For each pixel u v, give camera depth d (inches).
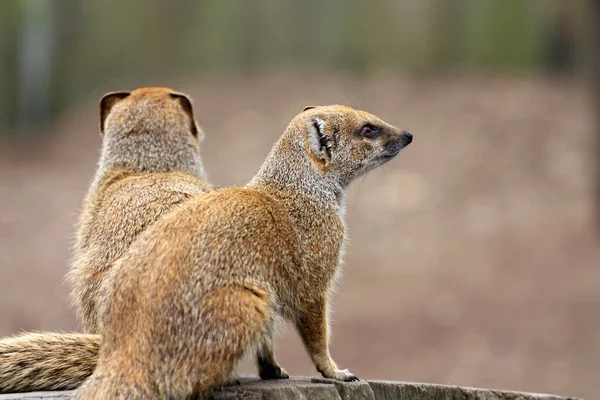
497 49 1309.1
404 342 597.0
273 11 1376.7
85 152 1067.3
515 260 728.3
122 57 1314.0
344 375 241.9
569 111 1045.2
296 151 256.1
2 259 741.9
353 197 876.0
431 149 965.2
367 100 1105.4
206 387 206.2
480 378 543.5
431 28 1318.9
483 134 991.0
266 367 245.3
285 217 237.8
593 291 651.5
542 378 535.8
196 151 333.7
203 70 1349.7
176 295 203.8
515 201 853.8
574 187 869.2
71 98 1251.2
